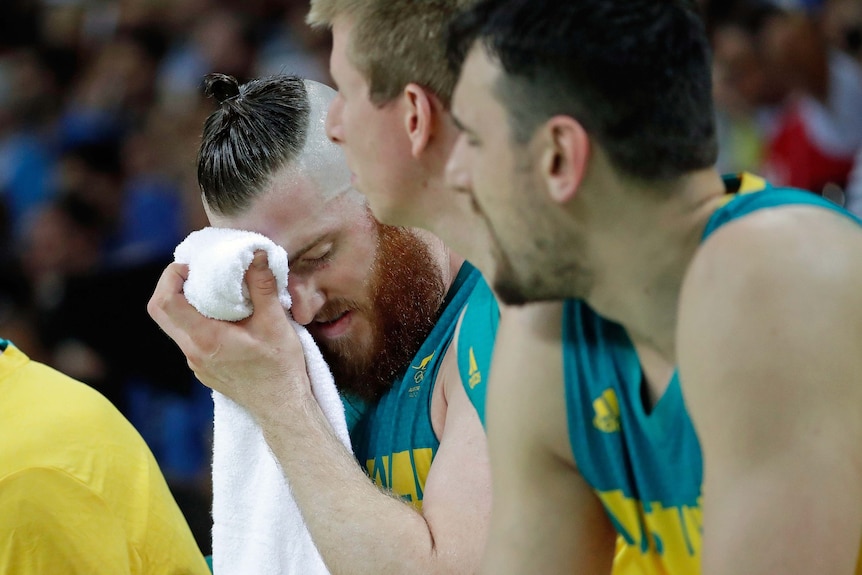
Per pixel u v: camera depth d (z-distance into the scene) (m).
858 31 13.55
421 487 5.84
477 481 5.26
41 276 14.54
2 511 5.30
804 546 3.16
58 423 5.55
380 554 5.16
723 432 3.31
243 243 5.47
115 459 5.68
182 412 11.41
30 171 18.95
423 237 5.80
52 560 5.36
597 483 4.10
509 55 3.34
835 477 3.17
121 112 18.77
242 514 5.70
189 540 6.04
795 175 13.35
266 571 5.60
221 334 5.57
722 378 3.29
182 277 5.70
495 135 3.44
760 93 13.70
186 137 16.12
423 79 4.06
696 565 4.01
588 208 3.41
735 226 3.38
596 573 4.32
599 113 3.29
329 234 5.58
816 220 3.38
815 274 3.26
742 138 13.77
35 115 20.11
